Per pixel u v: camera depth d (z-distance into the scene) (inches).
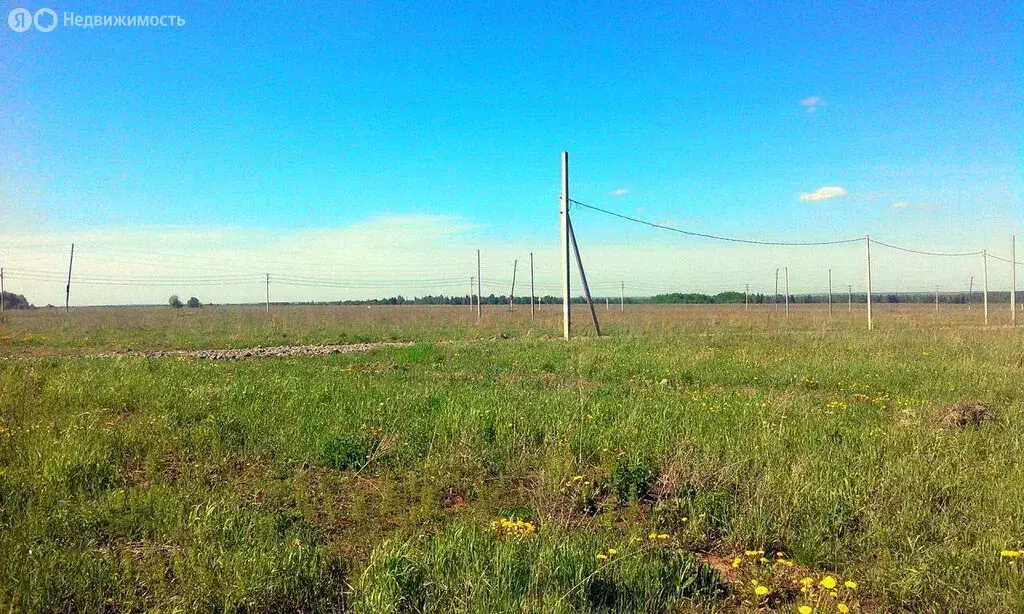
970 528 205.0
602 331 1229.1
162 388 423.8
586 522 227.8
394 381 519.5
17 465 257.4
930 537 203.3
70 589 160.9
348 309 2677.2
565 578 164.9
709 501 229.6
